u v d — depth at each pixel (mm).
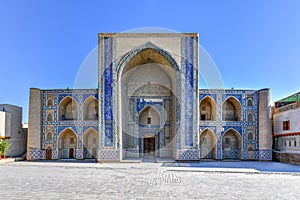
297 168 12570
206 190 7047
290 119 15641
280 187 7555
